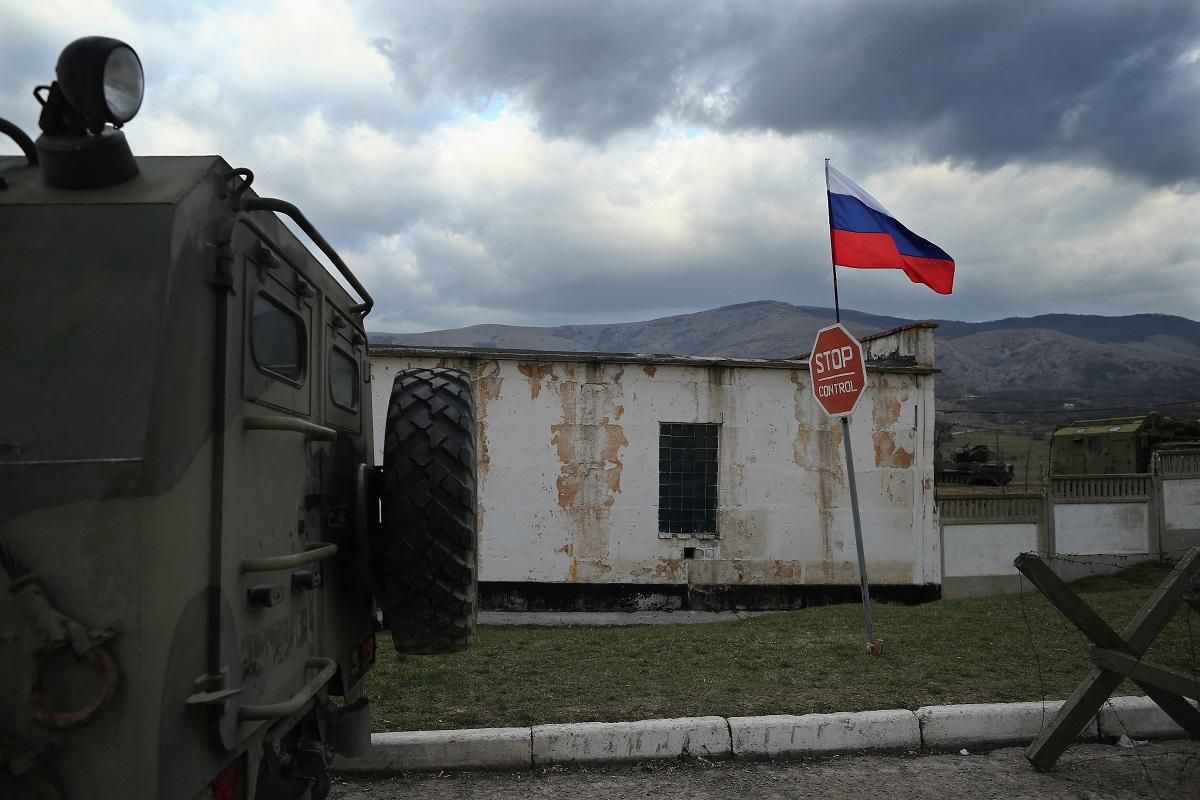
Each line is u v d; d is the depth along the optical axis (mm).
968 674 6801
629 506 14680
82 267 2193
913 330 15898
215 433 2385
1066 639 8258
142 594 2021
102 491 2029
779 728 5406
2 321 2152
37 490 2027
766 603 14992
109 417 2068
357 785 4914
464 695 6188
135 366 2107
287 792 3219
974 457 24219
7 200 2277
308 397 3293
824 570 15195
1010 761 5328
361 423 4289
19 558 2006
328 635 3502
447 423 3641
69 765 1983
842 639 8422
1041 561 5020
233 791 2582
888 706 5895
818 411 15266
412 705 5930
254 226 2645
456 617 3611
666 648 8047
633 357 14750
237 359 2518
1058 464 26297
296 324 3195
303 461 3184
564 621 13742
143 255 2201
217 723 2295
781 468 15133
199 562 2268
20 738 1973
